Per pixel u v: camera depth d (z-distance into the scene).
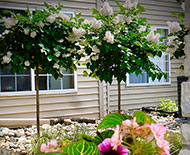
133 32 3.02
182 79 5.61
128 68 2.68
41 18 2.78
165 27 6.88
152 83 6.78
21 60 2.55
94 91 5.32
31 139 3.28
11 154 2.22
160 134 0.60
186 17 1.11
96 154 0.61
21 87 4.68
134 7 2.85
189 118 1.08
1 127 4.23
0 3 4.40
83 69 5.22
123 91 6.32
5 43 2.65
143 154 0.60
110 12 2.76
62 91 4.98
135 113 0.73
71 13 5.02
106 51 2.62
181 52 2.07
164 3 6.85
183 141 1.08
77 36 2.79
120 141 0.60
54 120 4.64
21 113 4.64
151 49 2.83
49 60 2.54
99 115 5.36
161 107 6.11
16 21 2.66
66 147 0.60
